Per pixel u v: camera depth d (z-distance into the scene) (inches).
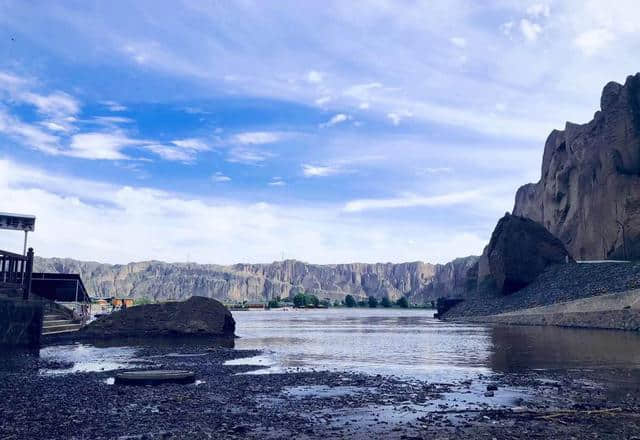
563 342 1786.4
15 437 567.5
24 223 1967.3
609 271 3376.0
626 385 903.7
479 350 1579.7
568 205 6072.8
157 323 2235.5
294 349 1694.1
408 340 2064.5
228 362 1315.2
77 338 2053.4
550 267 4025.6
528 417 664.4
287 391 867.4
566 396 805.9
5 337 1598.2
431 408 725.3
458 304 4781.0
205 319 2262.6
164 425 620.4
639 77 4618.6
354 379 999.6
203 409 716.0
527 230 4146.2
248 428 605.6
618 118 4658.0
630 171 4530.0
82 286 2652.6
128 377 937.5
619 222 4510.3
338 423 635.5
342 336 2364.7
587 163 5398.6
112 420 645.9
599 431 591.5
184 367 1204.5
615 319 2573.8
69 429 601.3
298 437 569.9
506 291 4141.2
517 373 1064.8
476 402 765.9
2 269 1710.1
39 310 1648.6
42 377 1008.9
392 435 577.3
